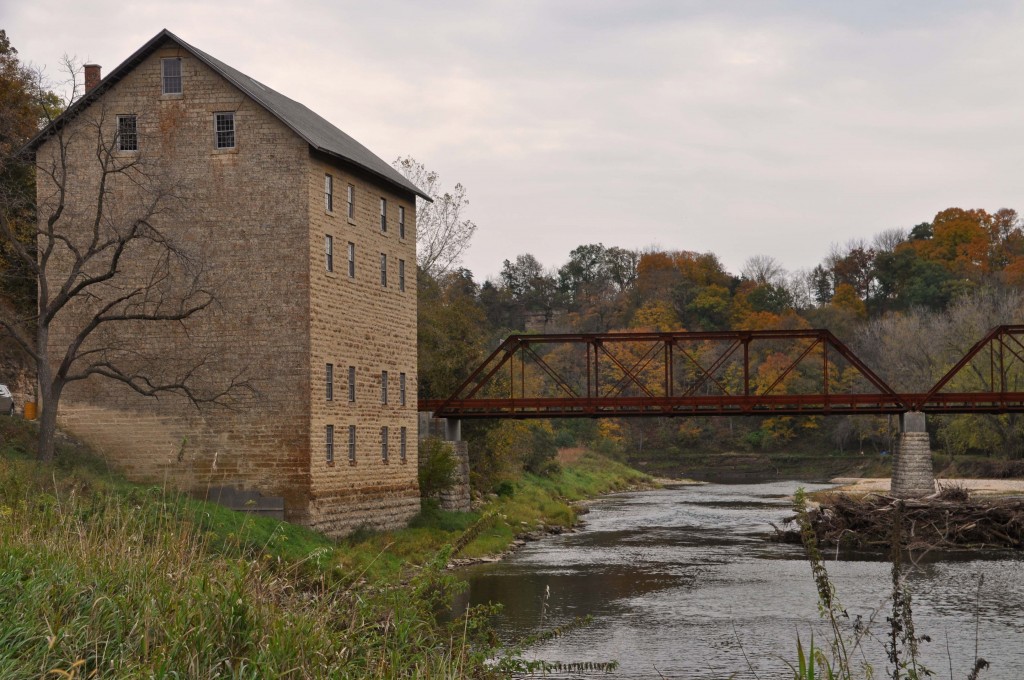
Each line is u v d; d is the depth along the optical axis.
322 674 11.98
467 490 58.09
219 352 41.25
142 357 41.69
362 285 45.59
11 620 11.81
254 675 11.31
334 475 42.28
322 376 41.69
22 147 42.62
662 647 26.84
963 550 46.50
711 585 36.97
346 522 43.00
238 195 41.44
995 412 63.09
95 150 42.22
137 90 42.16
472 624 13.41
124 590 12.95
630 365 128.12
